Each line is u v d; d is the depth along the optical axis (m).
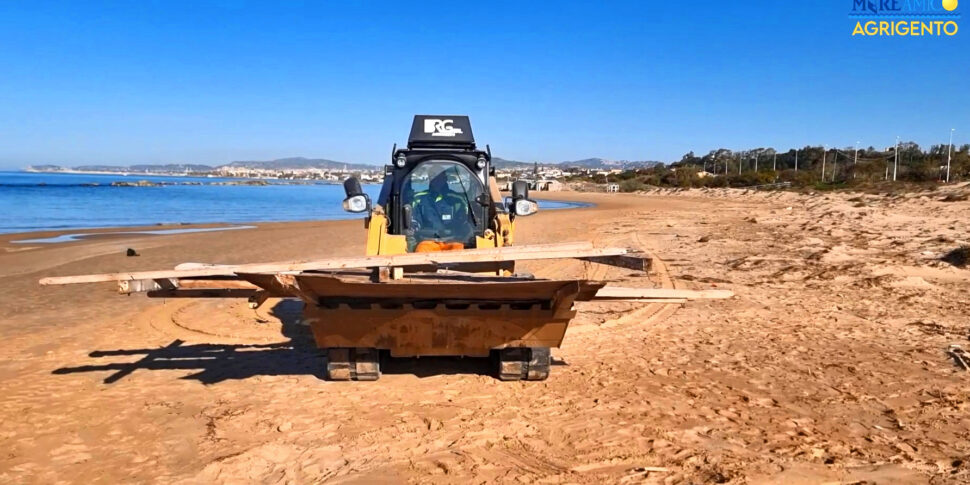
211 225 34.91
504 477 4.95
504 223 8.02
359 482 4.89
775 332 9.62
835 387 7.09
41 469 5.17
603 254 6.26
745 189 70.69
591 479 4.91
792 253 17.86
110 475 5.06
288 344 9.14
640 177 112.44
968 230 20.77
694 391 6.95
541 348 7.04
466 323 6.65
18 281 15.05
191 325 10.41
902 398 6.71
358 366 7.11
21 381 7.45
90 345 9.16
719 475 4.93
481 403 6.56
